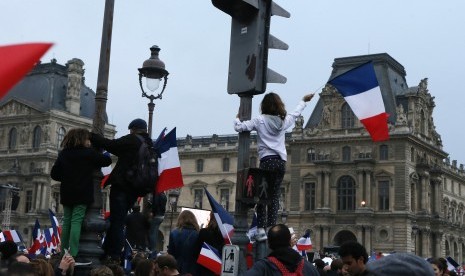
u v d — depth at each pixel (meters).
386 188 113.19
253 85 11.09
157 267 10.71
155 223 23.11
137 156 13.28
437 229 120.38
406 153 112.69
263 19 11.23
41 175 141.12
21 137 147.12
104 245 13.55
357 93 14.18
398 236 110.38
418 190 116.81
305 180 119.69
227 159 136.50
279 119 11.76
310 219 117.56
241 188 10.94
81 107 154.88
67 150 12.46
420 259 4.71
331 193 116.56
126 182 13.26
